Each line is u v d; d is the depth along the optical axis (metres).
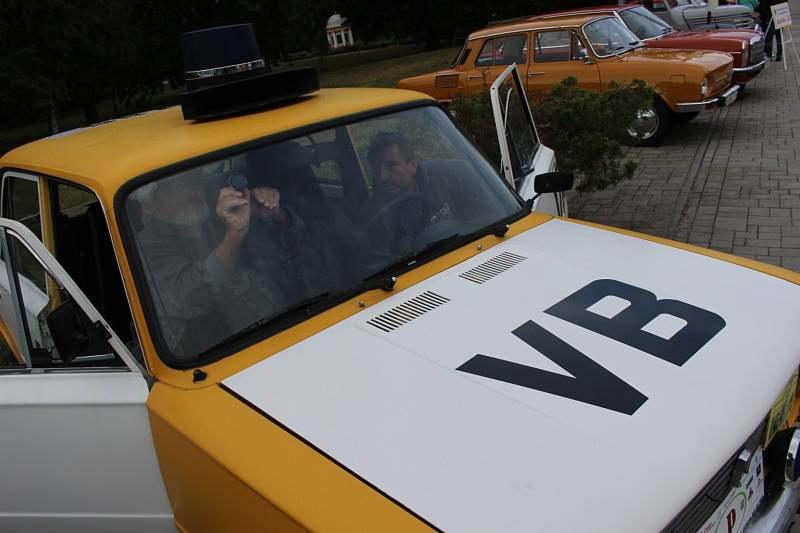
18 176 3.10
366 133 3.09
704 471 1.85
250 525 1.93
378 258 2.82
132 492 2.40
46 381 2.47
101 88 27.45
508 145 4.11
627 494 1.74
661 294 2.62
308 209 2.79
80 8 21.53
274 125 2.88
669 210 7.45
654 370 2.18
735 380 2.16
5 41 19.94
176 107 3.67
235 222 2.59
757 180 8.27
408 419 2.00
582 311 2.50
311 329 2.47
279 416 2.06
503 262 2.89
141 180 2.50
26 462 2.51
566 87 6.76
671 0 16.38
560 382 2.13
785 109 11.90
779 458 2.32
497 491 1.75
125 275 2.39
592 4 32.72
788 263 5.88
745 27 15.27
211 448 2.00
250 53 3.21
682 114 10.50
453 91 11.78
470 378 2.16
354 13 42.69
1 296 2.70
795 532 3.01
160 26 32.31
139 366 2.37
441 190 3.18
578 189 6.96
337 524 1.70
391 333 2.41
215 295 2.45
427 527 1.66
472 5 37.31
